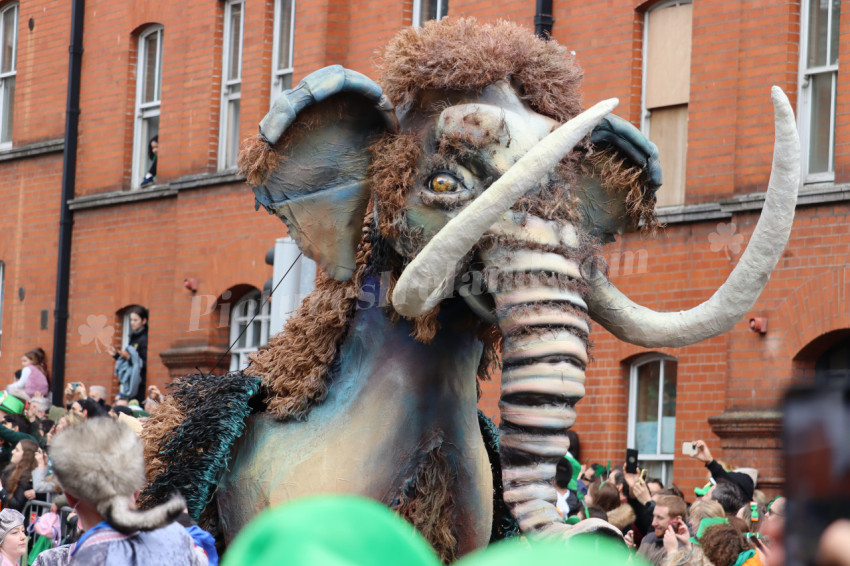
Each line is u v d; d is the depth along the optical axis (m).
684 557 7.14
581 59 15.04
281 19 19.12
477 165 4.61
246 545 1.38
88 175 21.95
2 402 13.12
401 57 4.82
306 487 4.80
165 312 19.61
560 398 4.34
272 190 4.88
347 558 1.36
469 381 4.93
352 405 4.88
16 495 10.55
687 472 13.66
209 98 19.66
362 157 4.85
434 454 4.87
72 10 22.44
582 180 4.98
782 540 1.52
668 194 14.06
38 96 23.31
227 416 4.97
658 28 14.54
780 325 12.75
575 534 4.15
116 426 4.09
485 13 16.16
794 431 1.51
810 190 12.60
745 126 13.41
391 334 4.88
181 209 19.09
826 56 13.22
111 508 3.97
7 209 23.58
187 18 20.23
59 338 21.61
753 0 13.56
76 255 21.78
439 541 4.93
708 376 13.52
